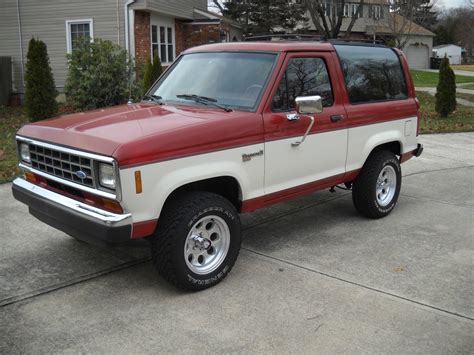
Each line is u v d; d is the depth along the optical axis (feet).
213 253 14.07
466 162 31.12
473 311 12.67
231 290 13.79
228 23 80.59
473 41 206.39
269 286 14.02
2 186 23.93
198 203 13.26
